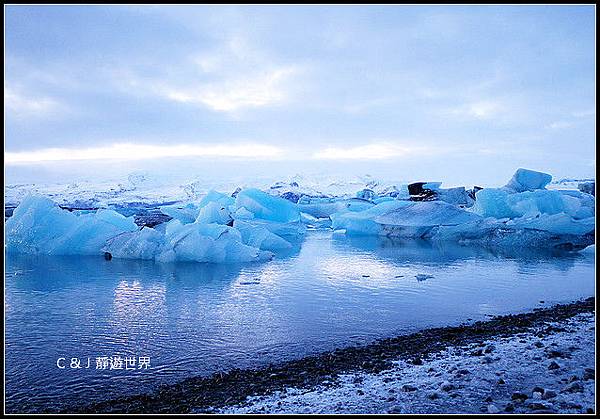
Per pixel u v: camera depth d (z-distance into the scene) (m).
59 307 15.88
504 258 26.88
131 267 24.83
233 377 9.26
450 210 38.88
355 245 36.00
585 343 9.35
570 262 24.89
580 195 40.09
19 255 29.64
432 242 37.34
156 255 27.41
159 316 14.58
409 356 9.77
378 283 19.78
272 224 44.09
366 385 7.84
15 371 10.05
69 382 9.42
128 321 14.04
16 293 18.19
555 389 6.91
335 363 9.74
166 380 9.45
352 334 12.38
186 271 23.48
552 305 15.27
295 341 11.87
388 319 13.84
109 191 125.06
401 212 41.38
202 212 38.34
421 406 6.53
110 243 29.33
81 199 104.00
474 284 19.19
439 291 17.89
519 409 6.17
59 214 31.23
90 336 12.61
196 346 11.62
